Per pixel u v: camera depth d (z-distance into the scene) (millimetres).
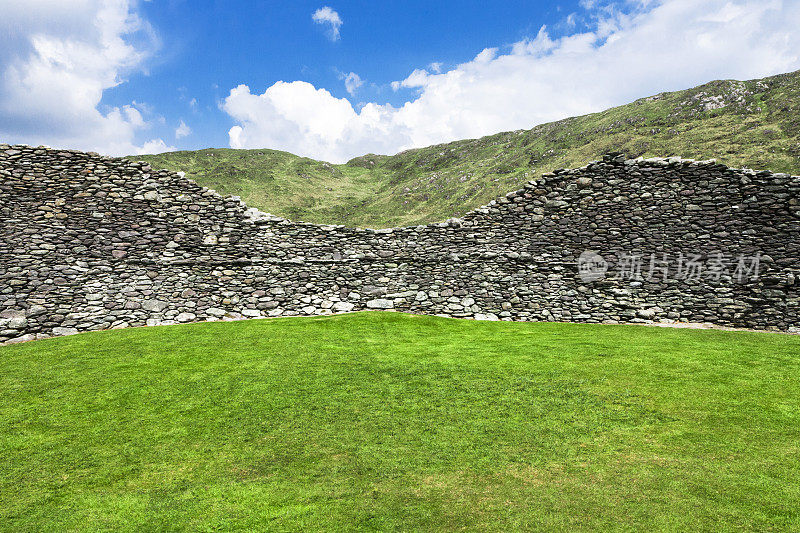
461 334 14875
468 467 6598
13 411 8938
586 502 5656
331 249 18766
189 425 8211
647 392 9094
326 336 14305
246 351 12602
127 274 17000
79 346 13352
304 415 8477
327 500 5898
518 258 18391
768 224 16453
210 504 5898
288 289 18328
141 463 6996
